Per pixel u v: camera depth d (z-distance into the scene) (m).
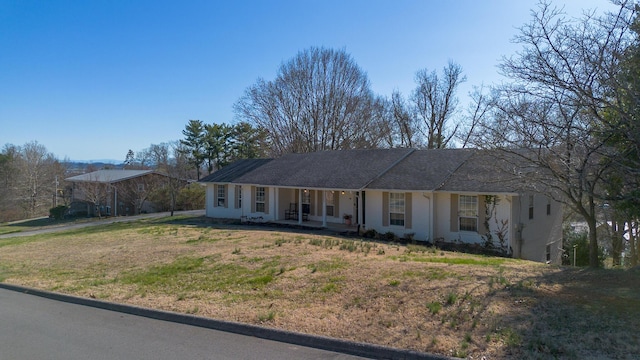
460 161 19.03
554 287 6.98
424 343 5.19
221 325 6.34
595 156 8.61
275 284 8.25
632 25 7.96
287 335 5.78
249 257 10.95
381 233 18.72
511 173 10.34
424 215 17.66
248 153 46.84
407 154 21.67
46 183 53.75
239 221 24.23
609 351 4.63
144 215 33.97
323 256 10.61
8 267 12.16
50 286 9.41
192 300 7.66
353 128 38.69
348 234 18.97
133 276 9.88
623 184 8.57
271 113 40.19
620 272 8.06
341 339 5.46
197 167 50.94
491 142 10.99
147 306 7.42
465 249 16.34
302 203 23.67
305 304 6.99
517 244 15.89
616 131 7.77
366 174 20.14
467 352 4.87
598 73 8.05
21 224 35.25
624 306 5.91
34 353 5.46
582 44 8.29
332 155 24.66
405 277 7.87
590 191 8.56
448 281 7.43
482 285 7.12
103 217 35.00
